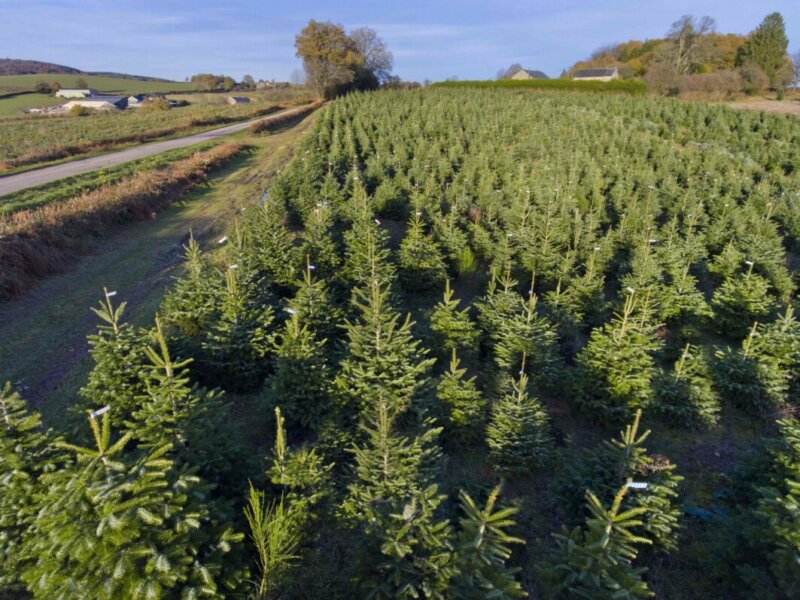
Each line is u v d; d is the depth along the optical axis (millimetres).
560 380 10516
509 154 28453
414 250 14664
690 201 22172
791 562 5918
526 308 10961
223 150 34656
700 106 46594
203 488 5598
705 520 7957
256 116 67000
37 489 5945
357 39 95000
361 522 6742
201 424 6734
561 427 10000
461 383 9086
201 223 21297
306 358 8773
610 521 5594
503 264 15055
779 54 72625
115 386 8430
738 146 36094
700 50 80000
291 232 19234
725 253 16922
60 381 10633
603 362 9656
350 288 13461
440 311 11008
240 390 10344
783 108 58969
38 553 5383
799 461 7383
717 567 7039
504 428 8469
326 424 8430
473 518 5598
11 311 13336
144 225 21016
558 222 17547
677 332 13570
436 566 5527
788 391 11242
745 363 10664
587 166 27094
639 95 60500
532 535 7582
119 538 4746
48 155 34656
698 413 9969
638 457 6969
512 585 5324
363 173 24938
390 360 8562
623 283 14297
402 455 6883
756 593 6176
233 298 10375
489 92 57500
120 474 5125
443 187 24172
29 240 15812
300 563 6527
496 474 8578
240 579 5547
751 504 7758
